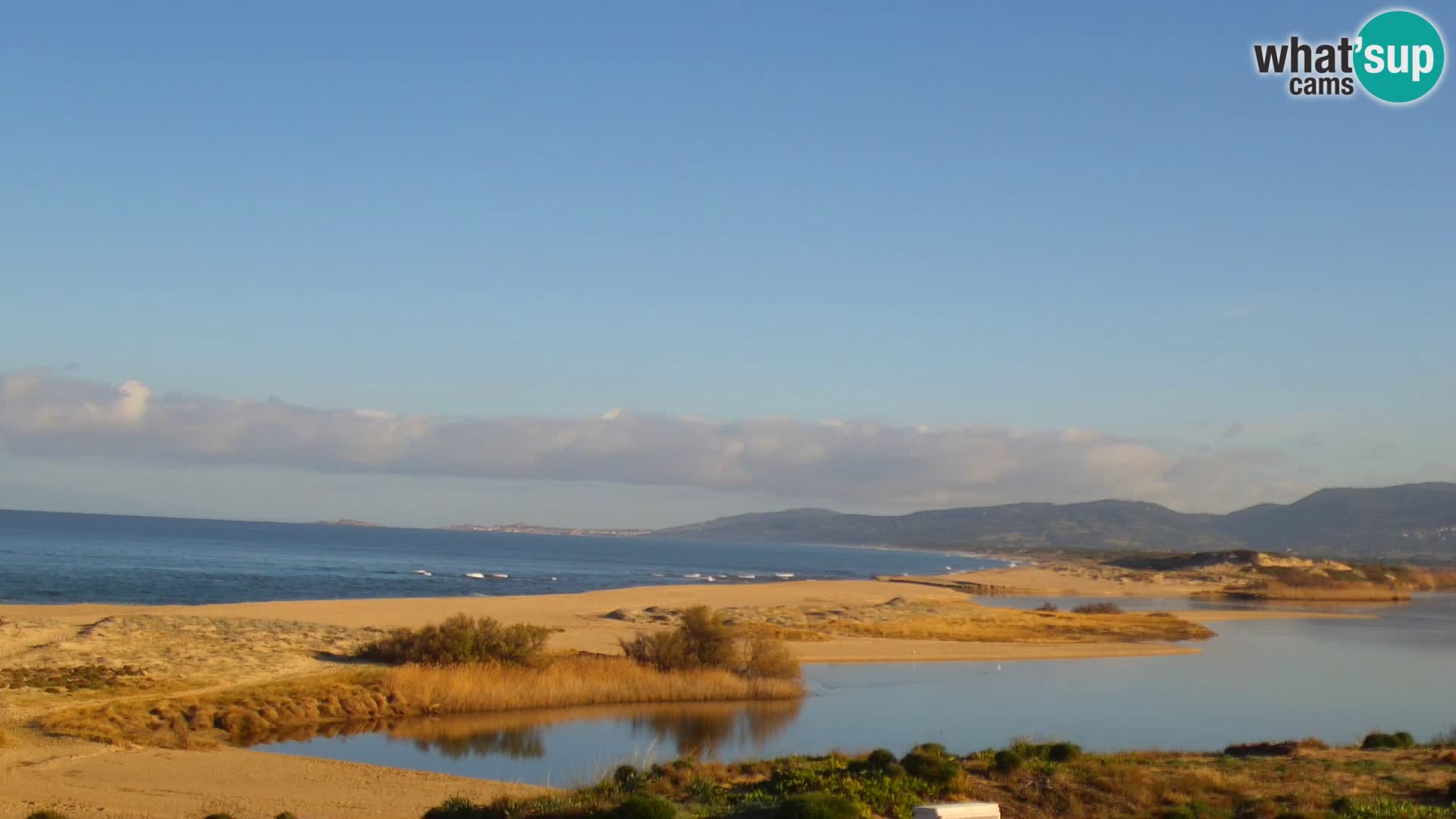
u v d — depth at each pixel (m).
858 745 36.59
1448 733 39.66
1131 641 75.50
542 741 36.38
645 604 88.56
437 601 81.75
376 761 32.72
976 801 22.41
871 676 54.28
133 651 46.06
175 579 111.81
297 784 27.55
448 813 22.94
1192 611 113.62
